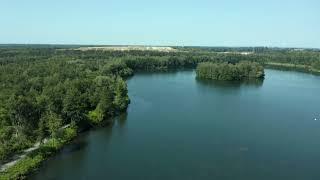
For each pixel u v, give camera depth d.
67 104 104.38
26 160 78.31
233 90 180.75
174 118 120.31
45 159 83.00
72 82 133.50
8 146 79.94
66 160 83.12
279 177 76.56
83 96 118.31
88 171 77.69
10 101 101.81
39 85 139.88
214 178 75.50
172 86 189.00
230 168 80.50
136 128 108.44
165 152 89.19
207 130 107.56
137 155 87.12
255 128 110.62
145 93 164.75
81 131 104.38
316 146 95.38
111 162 82.69
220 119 120.31
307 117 125.62
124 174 76.50
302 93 175.50
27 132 89.12
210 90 178.75
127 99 139.75
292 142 98.19
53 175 75.31
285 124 115.88
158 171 78.31
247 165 82.31
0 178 68.94
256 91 179.38
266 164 83.12
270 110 135.38
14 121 93.06
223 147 93.25
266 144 96.19
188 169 79.56
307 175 77.75
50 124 91.44
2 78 147.75
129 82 199.00
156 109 132.88
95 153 87.75
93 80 149.62
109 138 98.81
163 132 104.75
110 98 122.50
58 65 186.88
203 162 83.56
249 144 95.88
